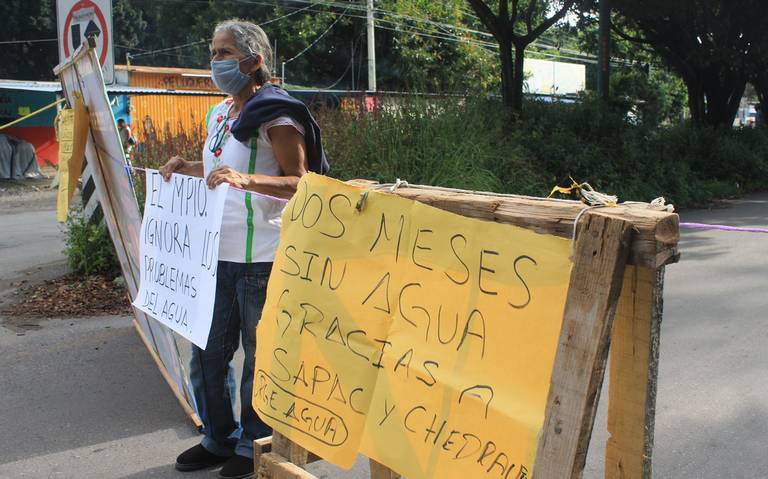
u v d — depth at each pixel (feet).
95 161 14.15
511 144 36.86
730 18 56.75
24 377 15.42
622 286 5.42
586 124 45.47
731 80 65.41
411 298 6.75
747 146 61.82
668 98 120.67
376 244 7.18
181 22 96.27
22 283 24.08
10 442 12.44
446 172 30.71
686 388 14.65
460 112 34.58
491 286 5.96
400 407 6.70
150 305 11.08
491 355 5.93
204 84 79.10
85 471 11.44
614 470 5.77
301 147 9.95
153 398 14.32
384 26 89.51
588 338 5.03
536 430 5.46
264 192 9.81
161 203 10.94
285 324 8.14
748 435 12.59
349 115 31.17
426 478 6.33
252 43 9.99
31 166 66.74
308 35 89.56
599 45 50.01
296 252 8.11
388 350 6.91
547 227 5.64
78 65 12.73
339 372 7.42
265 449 8.79
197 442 12.46
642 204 5.46
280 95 9.96
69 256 24.85
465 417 6.06
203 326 9.37
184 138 26.89
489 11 44.14
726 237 32.73
